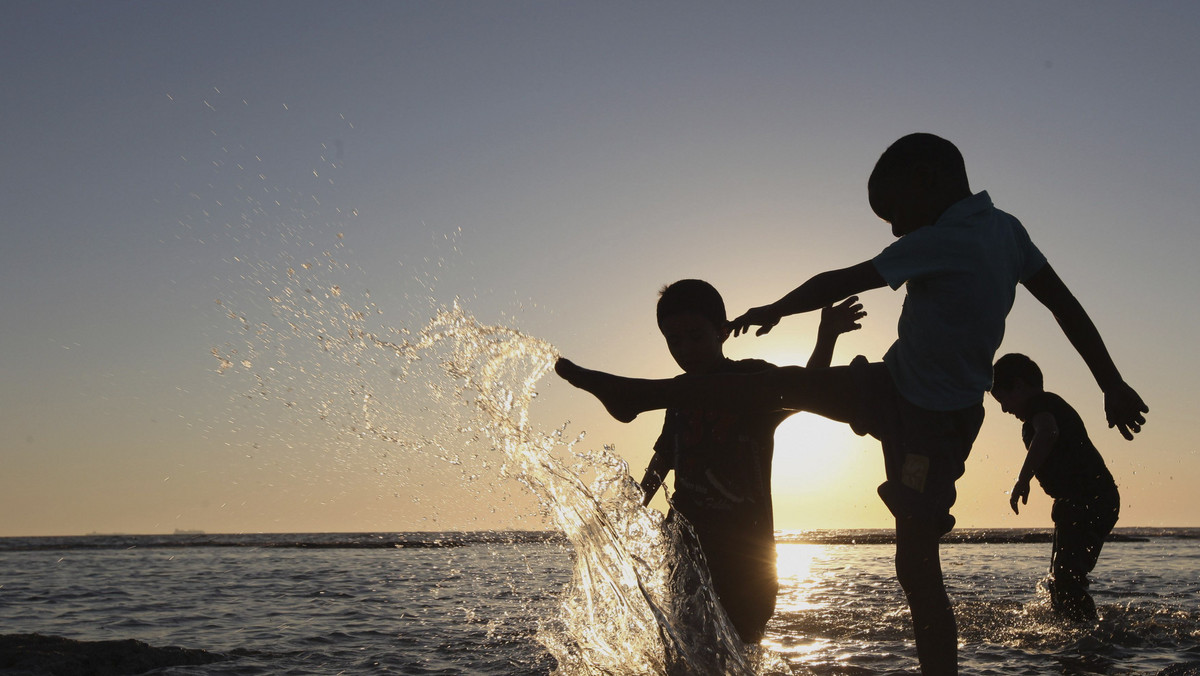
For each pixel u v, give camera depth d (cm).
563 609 327
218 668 335
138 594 662
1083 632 399
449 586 652
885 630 406
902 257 236
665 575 274
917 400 234
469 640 391
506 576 743
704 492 278
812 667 313
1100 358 280
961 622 436
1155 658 343
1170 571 802
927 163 250
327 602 568
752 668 270
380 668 327
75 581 804
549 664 329
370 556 1202
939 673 226
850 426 251
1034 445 458
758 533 277
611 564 287
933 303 236
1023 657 347
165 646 384
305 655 362
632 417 264
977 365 236
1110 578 720
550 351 286
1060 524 464
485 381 318
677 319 293
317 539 2759
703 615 267
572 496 296
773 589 279
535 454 306
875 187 259
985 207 248
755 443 280
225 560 1165
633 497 284
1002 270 243
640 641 277
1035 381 491
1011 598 535
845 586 642
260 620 490
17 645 359
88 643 366
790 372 251
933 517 229
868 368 247
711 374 260
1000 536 1875
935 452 232
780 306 243
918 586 230
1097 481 461
